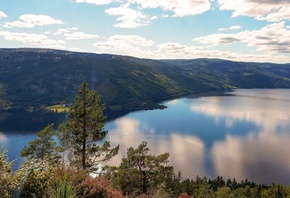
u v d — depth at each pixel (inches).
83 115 1033.5
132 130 6176.2
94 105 1059.9
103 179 435.5
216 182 3240.7
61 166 429.1
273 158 4500.5
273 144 5285.4
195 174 3779.5
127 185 1050.1
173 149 4825.3
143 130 6200.8
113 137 5487.2
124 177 1075.3
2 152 362.3
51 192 336.5
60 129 1082.7
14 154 4279.0
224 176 3769.7
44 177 356.2
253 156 4571.9
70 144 1066.1
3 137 5354.3
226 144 5226.4
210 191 2294.5
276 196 2938.0
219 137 5718.5
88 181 403.9
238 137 5753.0
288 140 5595.5
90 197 379.9
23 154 1533.0
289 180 3725.4
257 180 3700.8
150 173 1217.4
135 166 1248.2
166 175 1257.4
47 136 1571.1
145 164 1246.3
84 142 1047.6
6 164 354.3
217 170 3949.3
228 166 4119.1
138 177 1162.6
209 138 5634.8
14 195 319.3
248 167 4104.3
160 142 5231.3
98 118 1063.0
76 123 1043.9
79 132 1048.2
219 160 4340.6
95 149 1083.3
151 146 4940.9
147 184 1176.8
